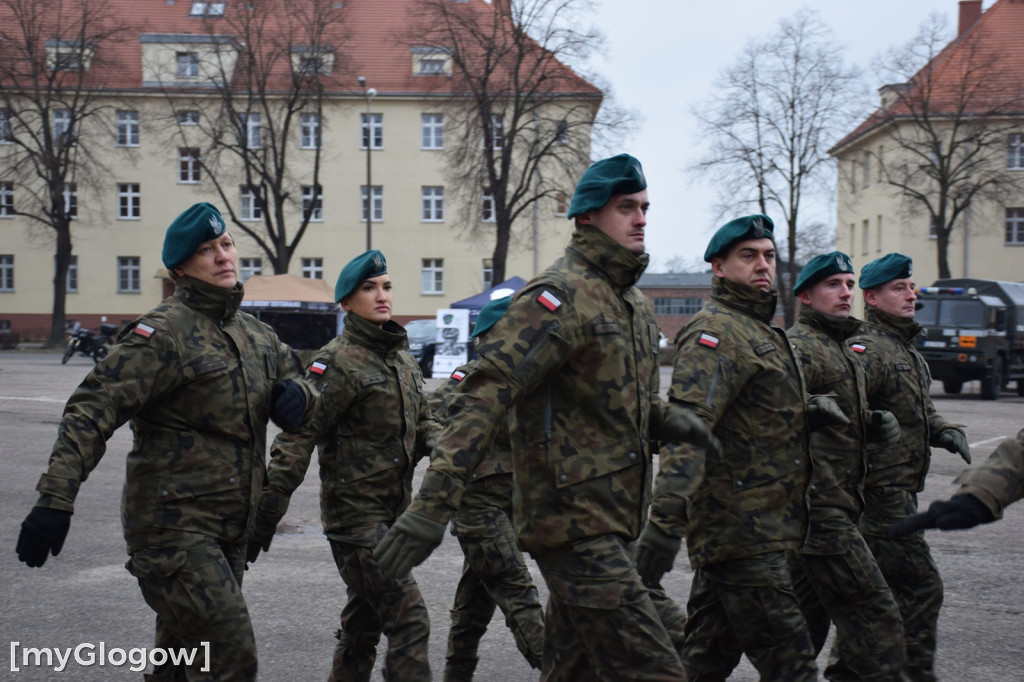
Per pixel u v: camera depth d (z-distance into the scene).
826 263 4.42
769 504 3.79
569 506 3.14
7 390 21.62
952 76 44.22
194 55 48.53
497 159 38.19
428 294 50.44
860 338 4.93
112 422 3.42
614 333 3.18
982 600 6.34
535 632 4.67
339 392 4.38
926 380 4.93
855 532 4.14
